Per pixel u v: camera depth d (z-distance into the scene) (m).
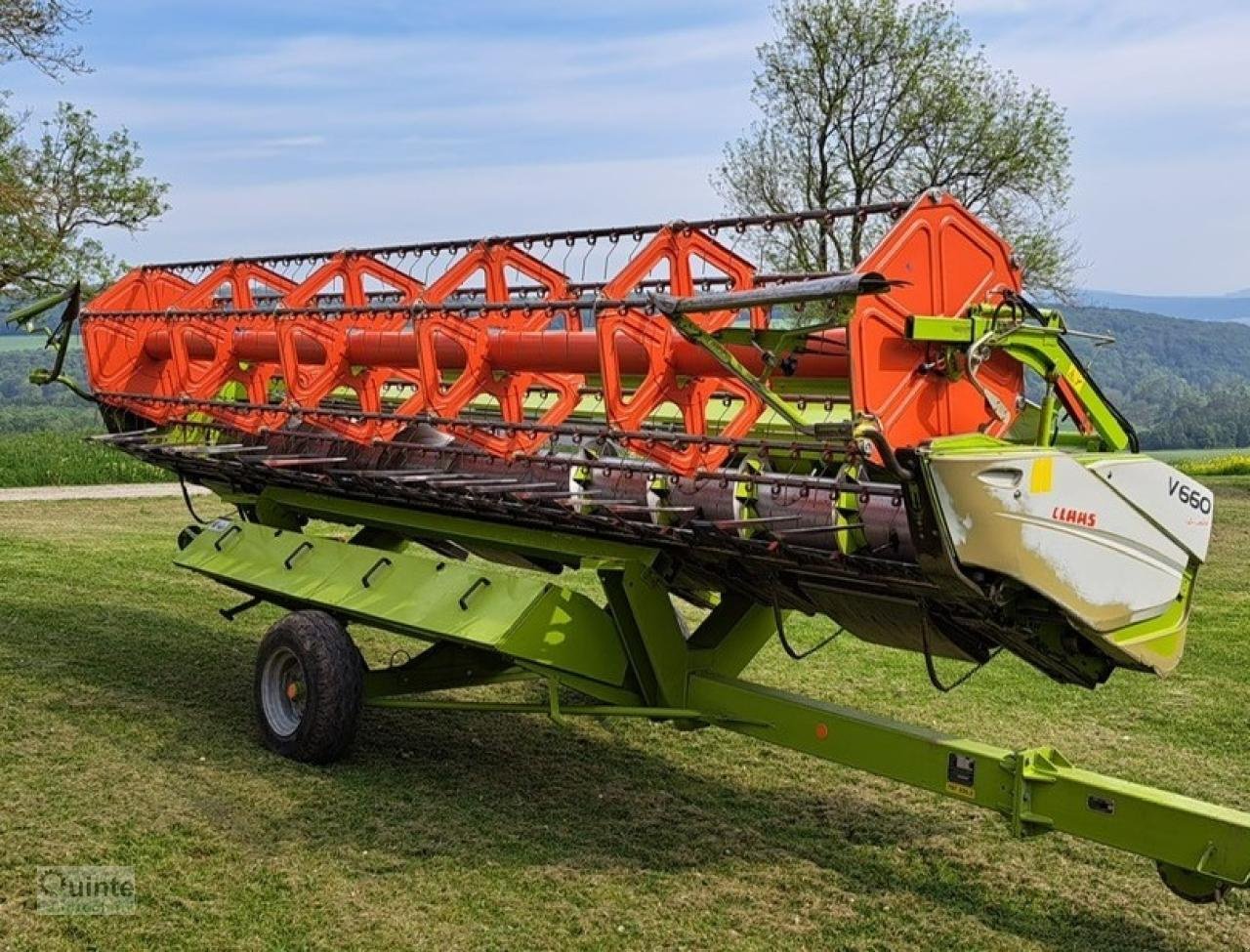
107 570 13.10
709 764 7.19
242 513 9.49
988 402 5.16
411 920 5.03
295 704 7.10
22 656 9.28
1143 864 5.75
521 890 5.35
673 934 4.95
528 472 6.91
